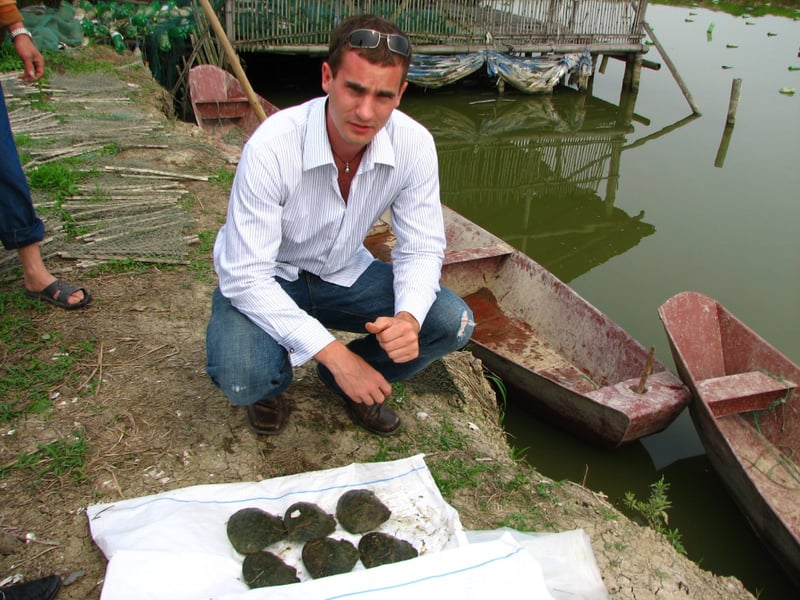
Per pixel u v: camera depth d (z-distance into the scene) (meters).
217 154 5.55
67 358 2.85
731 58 14.70
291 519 2.10
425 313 2.27
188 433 2.54
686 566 2.38
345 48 1.84
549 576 1.99
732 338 4.25
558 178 8.93
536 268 5.00
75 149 5.12
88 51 8.28
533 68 11.91
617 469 4.02
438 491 2.31
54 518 2.15
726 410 3.83
